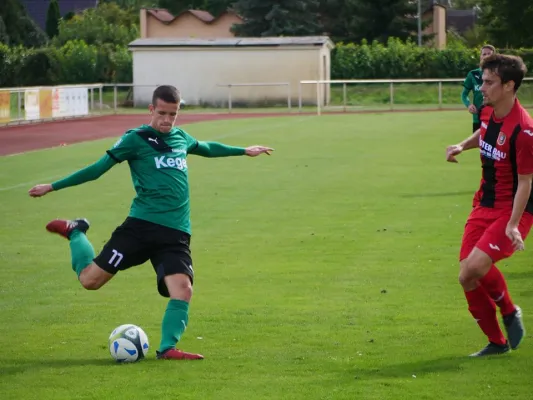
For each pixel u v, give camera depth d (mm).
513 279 21875
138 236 15531
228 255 25797
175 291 15445
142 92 110188
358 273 23016
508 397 13023
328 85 110625
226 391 13477
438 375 14164
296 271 23422
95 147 61219
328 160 51812
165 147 15797
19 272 24062
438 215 32438
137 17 188500
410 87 112500
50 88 87562
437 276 22484
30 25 153375
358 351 15789
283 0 145125
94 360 15523
